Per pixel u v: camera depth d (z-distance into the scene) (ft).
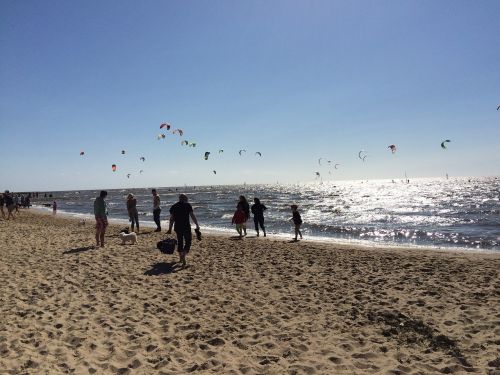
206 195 314.35
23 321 16.24
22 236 44.21
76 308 18.13
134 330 15.44
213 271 26.09
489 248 47.73
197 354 13.33
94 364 12.37
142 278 23.95
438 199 184.55
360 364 12.42
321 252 34.58
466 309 17.58
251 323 16.38
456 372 11.71
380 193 269.03
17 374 11.53
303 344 14.08
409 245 48.37
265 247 37.40
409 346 13.87
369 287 21.81
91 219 85.35
